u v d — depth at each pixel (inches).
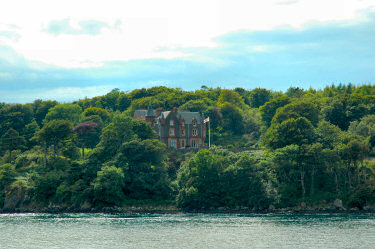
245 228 5792.3
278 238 5128.0
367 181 7765.8
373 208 7440.9
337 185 7869.1
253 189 7485.2
